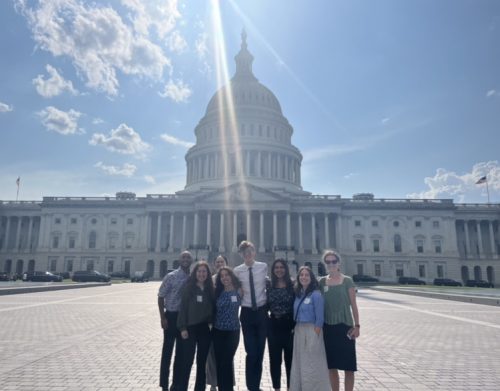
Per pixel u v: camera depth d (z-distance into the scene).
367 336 17.53
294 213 95.81
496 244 101.50
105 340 15.66
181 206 96.88
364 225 99.00
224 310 9.27
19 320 20.31
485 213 100.75
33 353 13.26
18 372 10.96
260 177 108.38
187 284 9.41
